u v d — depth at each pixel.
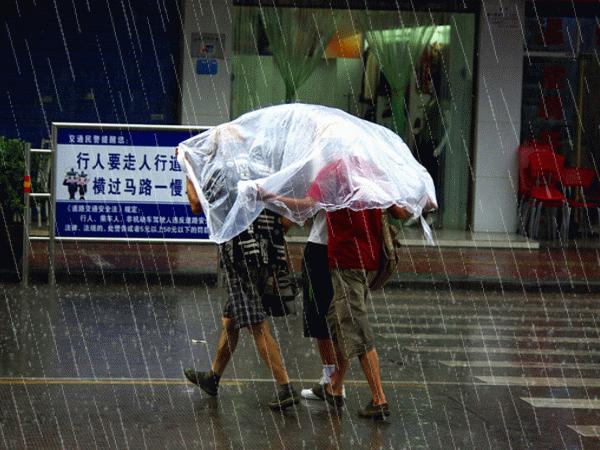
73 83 23.12
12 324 12.93
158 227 16.73
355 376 10.77
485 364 11.48
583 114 25.27
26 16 22.92
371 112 24.28
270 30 23.77
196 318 13.80
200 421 8.70
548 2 24.55
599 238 24.86
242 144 9.19
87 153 16.56
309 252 9.26
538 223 23.95
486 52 23.84
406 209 8.99
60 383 9.94
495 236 23.45
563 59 24.95
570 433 8.70
